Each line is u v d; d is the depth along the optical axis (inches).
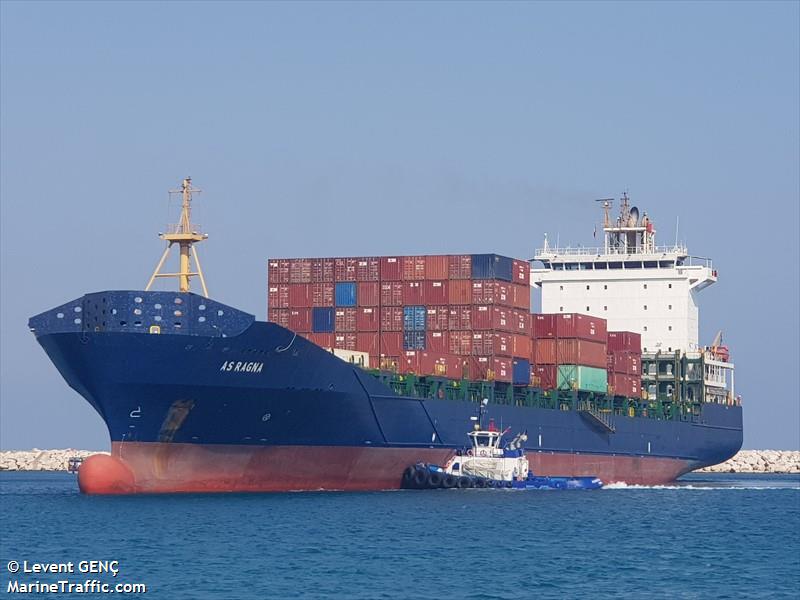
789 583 6200.8
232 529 7411.4
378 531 7500.0
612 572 6422.2
